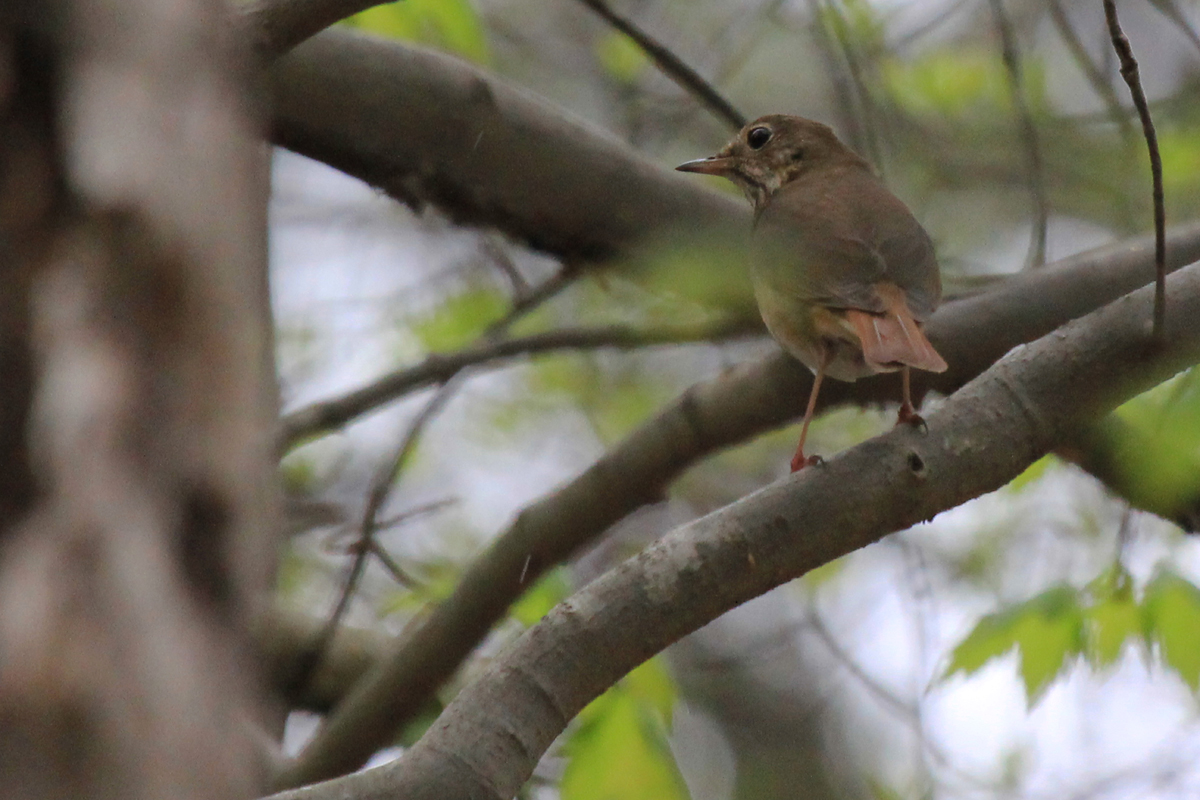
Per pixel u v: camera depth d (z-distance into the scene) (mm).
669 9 18328
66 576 3428
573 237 11016
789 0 15484
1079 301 10258
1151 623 8922
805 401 10234
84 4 3949
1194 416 8805
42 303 3699
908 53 15992
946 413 6758
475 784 5836
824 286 9188
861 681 14438
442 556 15352
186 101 3967
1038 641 9133
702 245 11125
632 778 9773
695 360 16422
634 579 6320
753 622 19844
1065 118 15484
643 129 15227
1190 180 14695
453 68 10148
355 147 10125
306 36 6703
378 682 10531
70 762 3248
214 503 3697
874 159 12109
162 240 3793
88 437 3582
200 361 3791
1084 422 6910
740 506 6484
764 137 11781
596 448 16578
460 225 10844
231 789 3453
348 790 5699
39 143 3855
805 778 19453
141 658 3404
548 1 19250
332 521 13523
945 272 13977
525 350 11555
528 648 6203
